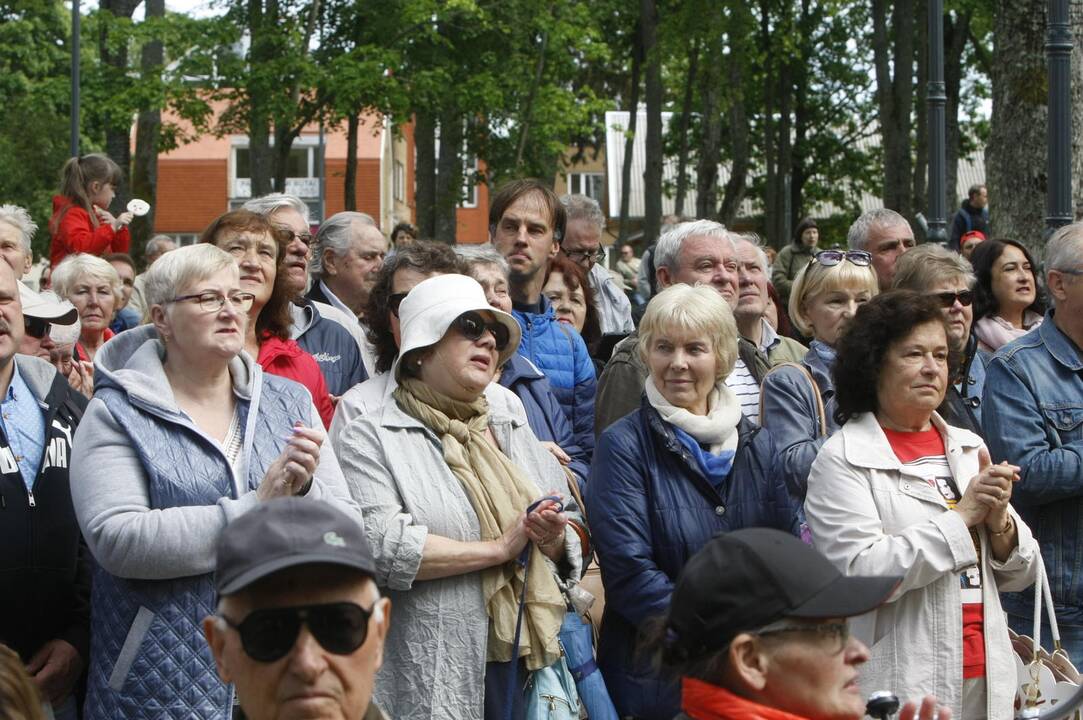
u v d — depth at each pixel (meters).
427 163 30.67
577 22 27.55
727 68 29.39
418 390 5.06
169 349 4.71
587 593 5.09
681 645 2.96
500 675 4.82
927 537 4.46
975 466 4.75
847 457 4.70
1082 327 5.77
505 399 5.44
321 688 2.73
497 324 5.18
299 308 6.67
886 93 27.66
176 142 28.41
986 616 4.59
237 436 4.68
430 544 4.72
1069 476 5.49
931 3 13.34
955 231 20.20
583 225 8.70
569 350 6.67
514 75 26.84
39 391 4.88
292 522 2.73
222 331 4.63
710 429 5.16
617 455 5.16
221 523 4.29
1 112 41.19
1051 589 5.60
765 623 2.88
